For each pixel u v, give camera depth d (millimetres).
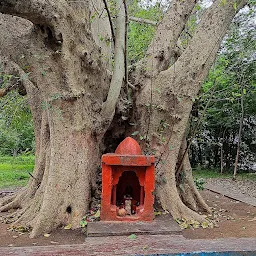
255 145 14555
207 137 15406
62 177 5086
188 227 5117
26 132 16594
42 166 6238
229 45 9852
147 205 4957
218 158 15609
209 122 14352
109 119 5703
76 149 5242
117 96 5578
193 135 6195
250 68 10164
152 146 5742
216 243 3963
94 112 5625
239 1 5977
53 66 4973
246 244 3908
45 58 4906
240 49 9648
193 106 6629
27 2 3955
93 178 5582
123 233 4430
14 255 3555
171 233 4496
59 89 5082
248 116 13688
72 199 5105
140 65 6293
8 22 4965
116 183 5020
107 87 6059
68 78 5055
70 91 5098
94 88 5688
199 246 3830
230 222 5531
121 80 5566
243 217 5895
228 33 10016
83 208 5148
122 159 4898
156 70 5992
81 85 5336
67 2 5109
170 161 5723
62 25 4762
